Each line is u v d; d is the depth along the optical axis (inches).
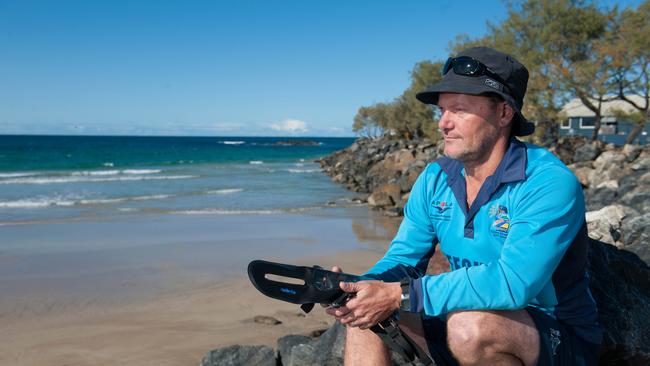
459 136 89.8
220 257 423.8
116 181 1240.2
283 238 515.8
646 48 832.3
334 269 94.0
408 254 104.0
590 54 944.3
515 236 83.4
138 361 189.6
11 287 329.4
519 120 88.9
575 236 86.2
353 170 1272.1
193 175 1457.9
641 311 132.9
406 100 2069.4
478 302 81.0
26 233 539.5
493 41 1032.2
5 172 1555.1
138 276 357.1
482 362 83.1
